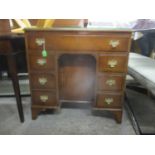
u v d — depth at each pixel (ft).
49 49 3.65
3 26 3.68
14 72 3.81
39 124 4.13
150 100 5.27
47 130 3.89
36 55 3.73
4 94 5.43
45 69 3.85
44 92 4.09
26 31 3.52
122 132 3.83
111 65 3.68
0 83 5.53
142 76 3.30
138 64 4.07
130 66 4.00
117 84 3.86
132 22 5.50
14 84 3.90
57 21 4.66
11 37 3.46
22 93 5.45
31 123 4.17
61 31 3.46
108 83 3.86
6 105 5.06
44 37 3.56
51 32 3.50
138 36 5.45
